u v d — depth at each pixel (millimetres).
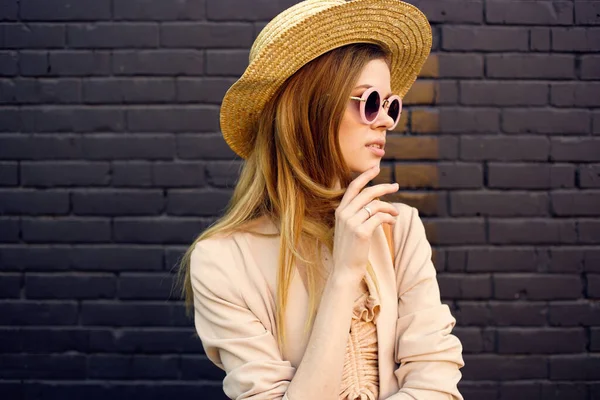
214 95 2863
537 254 2865
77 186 2863
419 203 2867
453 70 2873
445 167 2869
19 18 2850
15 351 2850
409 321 1427
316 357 1254
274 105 1521
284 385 1304
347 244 1305
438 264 2861
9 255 2850
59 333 2848
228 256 1456
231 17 2852
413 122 2869
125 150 2865
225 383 1372
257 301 1411
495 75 2875
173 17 2855
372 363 1423
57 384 2846
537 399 2846
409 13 1505
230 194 2867
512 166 2867
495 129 2873
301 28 1387
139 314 2859
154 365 2863
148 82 2859
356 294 1445
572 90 2873
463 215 2867
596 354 2850
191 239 2865
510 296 2855
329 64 1429
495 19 2871
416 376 1354
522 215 2867
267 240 1488
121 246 2861
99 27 2854
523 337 2852
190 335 2865
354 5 1396
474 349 2855
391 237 1542
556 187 2869
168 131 2867
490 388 2848
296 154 1457
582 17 2873
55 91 2857
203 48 2859
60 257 2854
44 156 2857
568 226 2863
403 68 1735
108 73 2859
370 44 1478
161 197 2865
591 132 2873
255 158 1591
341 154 1429
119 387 2854
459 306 2857
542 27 2875
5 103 2852
